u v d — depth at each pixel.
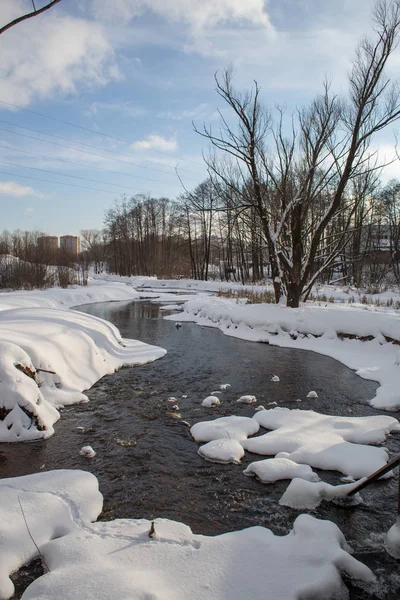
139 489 4.74
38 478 4.57
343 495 4.36
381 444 5.98
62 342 8.82
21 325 8.82
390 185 41.97
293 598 2.89
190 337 14.87
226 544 3.51
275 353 12.20
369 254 35.62
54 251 38.34
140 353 11.70
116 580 2.97
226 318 16.89
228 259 50.59
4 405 6.15
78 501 4.20
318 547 3.45
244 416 7.10
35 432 6.10
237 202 17.91
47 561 3.41
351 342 12.28
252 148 15.61
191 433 6.36
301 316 13.96
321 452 5.48
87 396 8.05
